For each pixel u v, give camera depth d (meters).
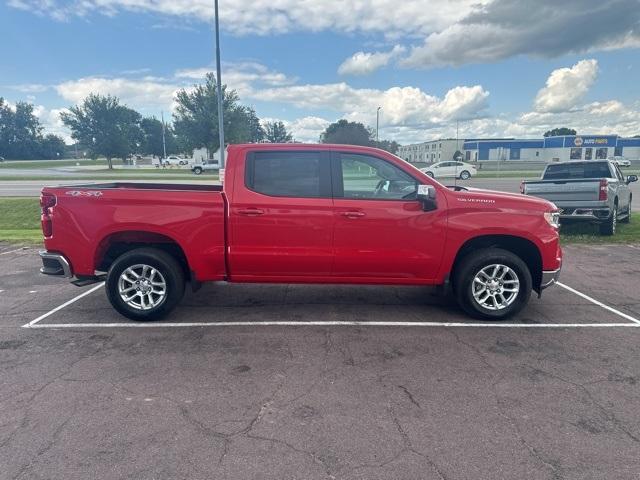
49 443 2.73
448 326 4.75
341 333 4.55
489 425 2.94
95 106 53.91
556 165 11.35
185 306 5.40
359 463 2.56
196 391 3.38
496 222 4.67
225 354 4.04
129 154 58.91
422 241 4.69
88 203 4.65
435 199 4.59
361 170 4.71
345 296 5.83
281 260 4.70
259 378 3.59
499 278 4.84
